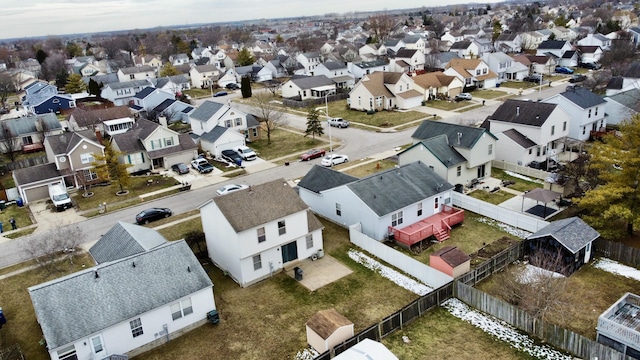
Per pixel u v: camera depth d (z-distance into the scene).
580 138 61.03
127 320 26.06
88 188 55.75
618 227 36.72
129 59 191.12
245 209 33.44
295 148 66.94
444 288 29.88
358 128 75.69
